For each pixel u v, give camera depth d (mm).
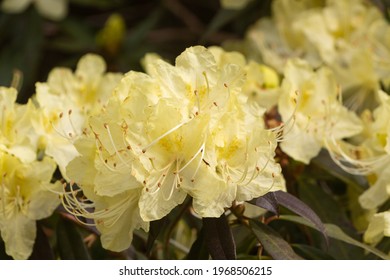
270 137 584
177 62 595
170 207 575
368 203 646
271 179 581
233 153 583
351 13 794
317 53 794
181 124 575
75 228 638
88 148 588
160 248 667
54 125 642
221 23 877
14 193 623
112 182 579
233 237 610
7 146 624
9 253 617
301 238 669
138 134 576
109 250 629
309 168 688
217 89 589
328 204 679
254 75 686
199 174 577
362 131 694
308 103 669
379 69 750
